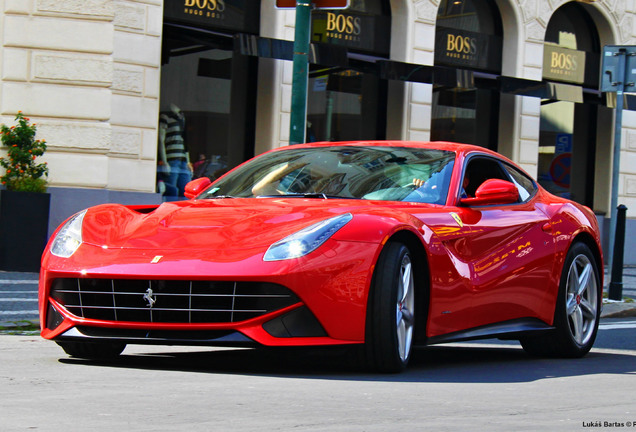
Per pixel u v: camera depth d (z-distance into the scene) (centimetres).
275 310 557
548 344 772
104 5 1588
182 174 1767
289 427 402
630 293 1520
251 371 597
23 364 612
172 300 566
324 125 1961
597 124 2419
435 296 627
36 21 1565
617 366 720
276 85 1850
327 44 1845
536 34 2231
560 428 424
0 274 1367
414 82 2009
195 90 1783
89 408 439
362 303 573
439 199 676
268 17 1839
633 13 2412
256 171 732
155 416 421
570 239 776
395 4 2019
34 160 1495
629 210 2402
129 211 655
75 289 589
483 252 679
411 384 556
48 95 1568
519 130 2225
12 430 382
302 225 585
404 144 750
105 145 1593
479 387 558
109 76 1595
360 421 423
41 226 1423
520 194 768
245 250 570
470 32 2166
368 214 600
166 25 1722
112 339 577
